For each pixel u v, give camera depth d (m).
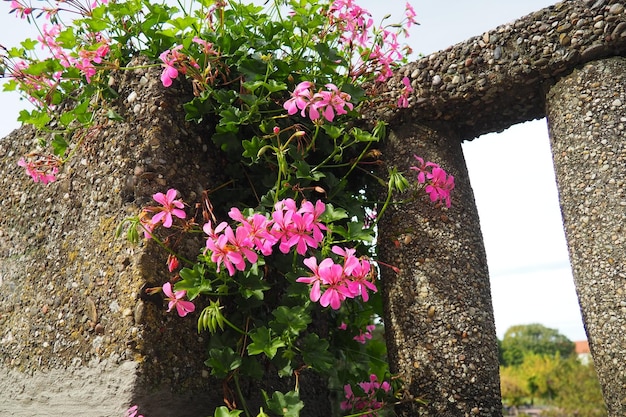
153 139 2.54
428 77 2.92
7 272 3.11
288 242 2.20
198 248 2.57
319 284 2.22
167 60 2.47
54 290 2.78
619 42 2.45
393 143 3.04
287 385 2.80
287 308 2.43
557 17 2.58
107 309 2.46
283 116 2.68
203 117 2.74
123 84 2.70
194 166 2.66
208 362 2.36
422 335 2.75
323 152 2.98
